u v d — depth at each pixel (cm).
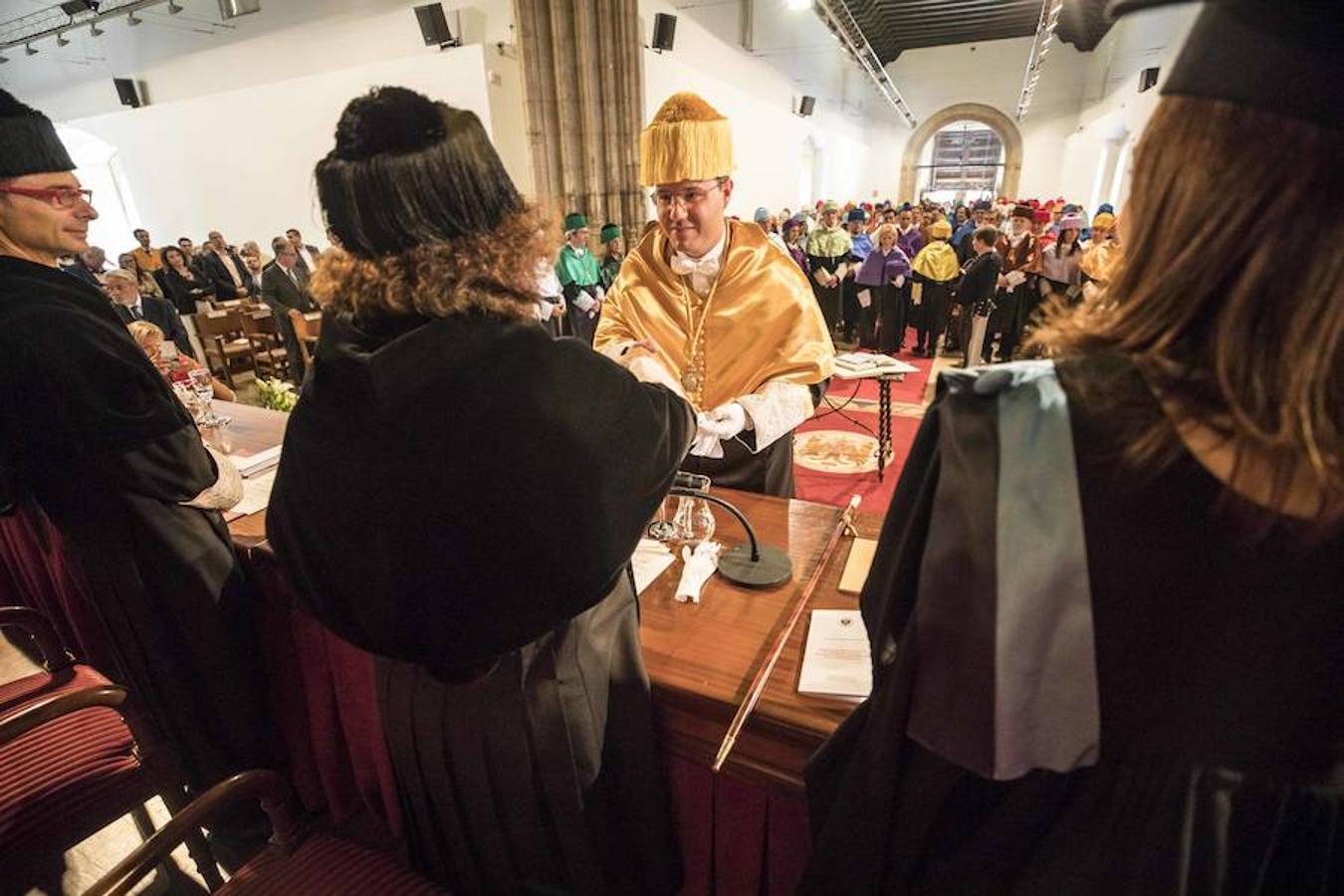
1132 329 40
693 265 161
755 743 91
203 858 135
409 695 87
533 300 65
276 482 71
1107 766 46
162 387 122
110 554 123
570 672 81
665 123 145
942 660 46
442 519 61
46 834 113
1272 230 33
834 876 61
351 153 58
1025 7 1154
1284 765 42
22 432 111
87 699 100
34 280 110
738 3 878
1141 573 40
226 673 139
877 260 638
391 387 59
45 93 921
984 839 53
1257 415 34
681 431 76
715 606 109
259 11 744
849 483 360
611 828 94
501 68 607
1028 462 41
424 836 100
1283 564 37
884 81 1287
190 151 789
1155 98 39
